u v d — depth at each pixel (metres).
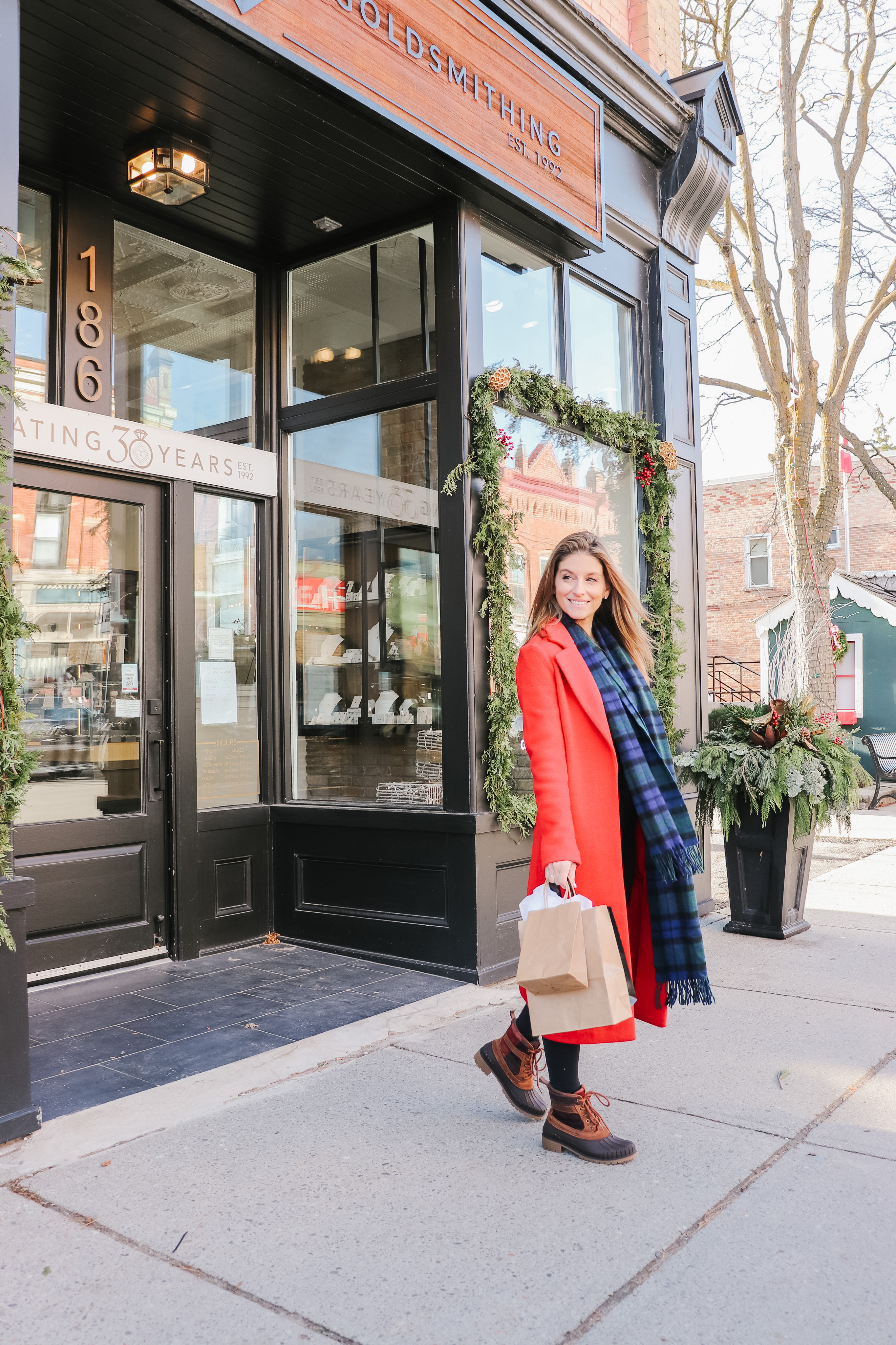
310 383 5.54
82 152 4.41
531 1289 2.13
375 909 5.02
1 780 2.95
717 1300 2.08
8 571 3.09
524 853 4.92
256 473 5.49
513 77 4.92
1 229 2.99
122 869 4.84
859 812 12.34
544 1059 3.53
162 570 5.07
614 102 5.89
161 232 5.09
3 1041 2.92
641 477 6.16
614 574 2.95
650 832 2.70
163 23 3.50
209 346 5.35
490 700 4.76
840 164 12.92
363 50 4.07
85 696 4.74
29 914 4.48
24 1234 2.39
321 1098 3.24
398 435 5.12
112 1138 2.95
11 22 3.05
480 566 4.82
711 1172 2.66
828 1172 2.65
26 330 4.52
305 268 5.58
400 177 4.66
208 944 5.14
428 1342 1.96
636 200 6.30
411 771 5.00
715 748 5.57
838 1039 3.75
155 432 4.96
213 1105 3.19
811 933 5.67
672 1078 3.36
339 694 5.33
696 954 2.71
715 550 22.33
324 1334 1.99
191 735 5.09
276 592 5.59
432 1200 2.53
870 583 17.64
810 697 5.73
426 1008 4.21
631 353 6.40
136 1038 3.87
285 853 5.40
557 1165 2.73
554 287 5.69
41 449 4.46
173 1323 2.03
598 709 2.75
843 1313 2.03
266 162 4.52
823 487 12.63
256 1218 2.45
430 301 5.03
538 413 5.31
